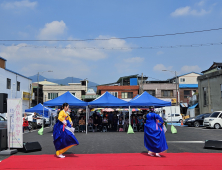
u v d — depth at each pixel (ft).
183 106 161.27
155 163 21.77
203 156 25.11
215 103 99.81
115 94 171.32
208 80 105.40
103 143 38.68
